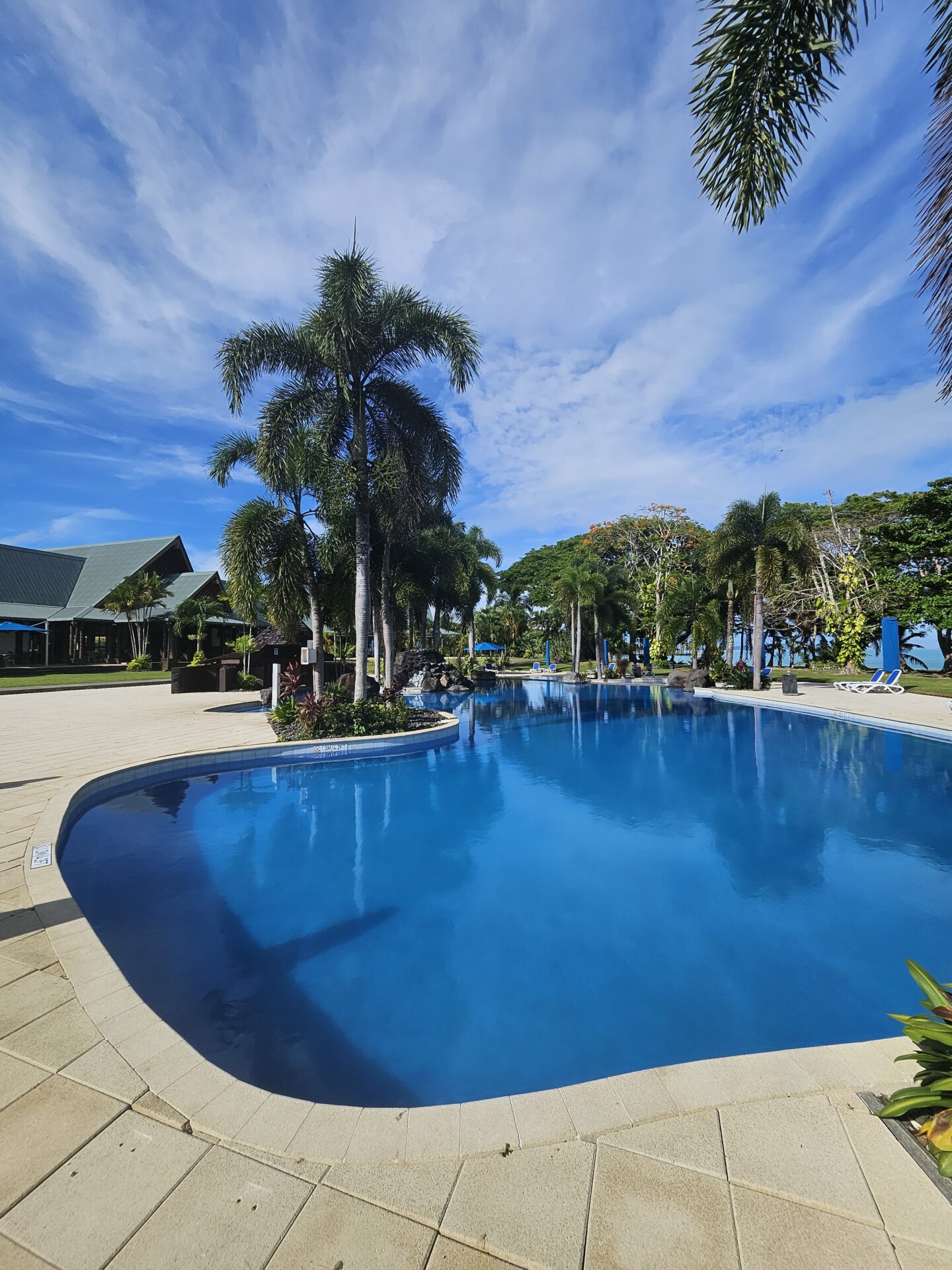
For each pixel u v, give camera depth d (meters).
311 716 10.50
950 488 24.77
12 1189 1.62
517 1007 3.36
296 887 4.98
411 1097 2.67
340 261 10.12
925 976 2.11
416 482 12.52
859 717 13.80
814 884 5.05
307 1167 1.70
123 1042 2.29
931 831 6.38
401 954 3.93
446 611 26.25
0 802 6.03
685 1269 1.36
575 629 29.09
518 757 10.35
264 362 11.50
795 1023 3.24
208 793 7.87
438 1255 1.41
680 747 11.21
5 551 31.80
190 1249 1.44
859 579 27.75
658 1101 1.93
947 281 2.91
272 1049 2.98
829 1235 1.45
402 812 7.15
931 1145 1.69
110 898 4.73
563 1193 1.59
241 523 12.55
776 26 3.35
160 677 26.80
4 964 2.90
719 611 25.45
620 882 5.11
